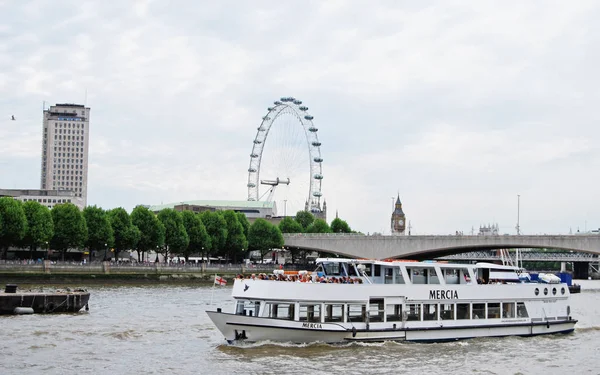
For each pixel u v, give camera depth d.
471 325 66.31
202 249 182.25
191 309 92.69
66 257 190.62
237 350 58.69
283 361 54.75
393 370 52.78
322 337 59.94
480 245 165.50
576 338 70.88
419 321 63.59
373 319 61.88
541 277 76.12
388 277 64.62
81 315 83.62
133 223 168.38
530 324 70.00
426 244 173.75
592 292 162.12
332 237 192.12
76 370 52.00
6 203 143.12
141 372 51.53
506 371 54.28
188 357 56.81
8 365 52.91
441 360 57.09
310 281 62.34
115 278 149.38
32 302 84.69
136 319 80.44
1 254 168.00
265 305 59.25
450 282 67.12
